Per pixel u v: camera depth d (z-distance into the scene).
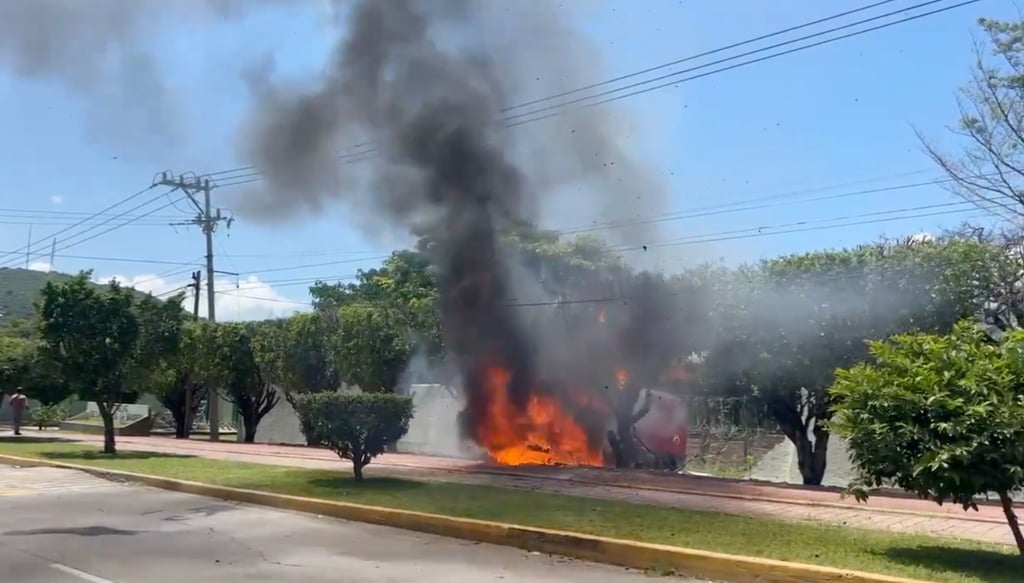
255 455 21.83
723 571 7.92
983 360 7.84
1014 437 7.42
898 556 8.08
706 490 13.61
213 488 14.13
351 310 27.06
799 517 10.74
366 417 14.54
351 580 7.74
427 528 10.60
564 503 11.87
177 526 10.98
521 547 9.52
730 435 20.02
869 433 8.04
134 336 22.81
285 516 11.91
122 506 12.94
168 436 36.44
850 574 7.25
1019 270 14.80
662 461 20.48
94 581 7.65
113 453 22.25
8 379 32.50
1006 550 8.46
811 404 16.72
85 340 22.09
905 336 8.64
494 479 15.32
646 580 7.88
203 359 32.88
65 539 9.95
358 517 11.52
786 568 7.58
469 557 8.95
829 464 18.42
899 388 7.88
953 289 14.76
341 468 17.61
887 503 12.14
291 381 29.86
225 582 7.62
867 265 15.61
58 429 38.59
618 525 9.87
